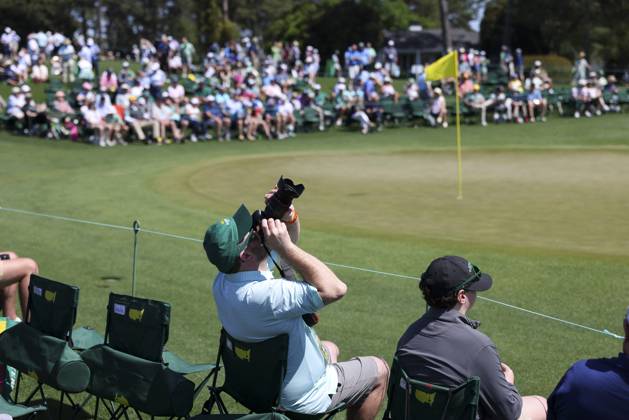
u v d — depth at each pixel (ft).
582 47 252.83
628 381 16.71
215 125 132.26
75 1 353.92
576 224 58.95
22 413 20.81
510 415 17.99
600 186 78.69
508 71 196.75
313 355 19.16
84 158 104.73
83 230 54.39
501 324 34.86
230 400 27.12
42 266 44.98
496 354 18.19
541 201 70.18
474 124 148.15
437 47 304.71
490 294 39.17
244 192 75.72
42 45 188.75
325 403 19.36
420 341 18.56
